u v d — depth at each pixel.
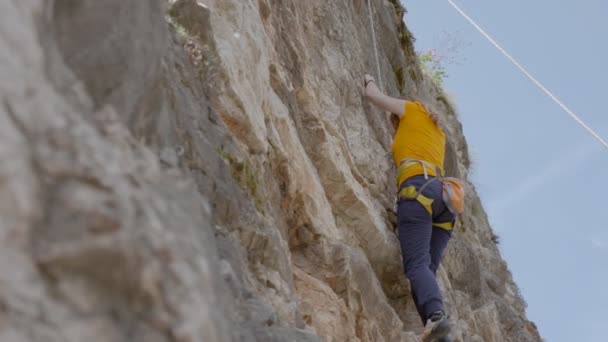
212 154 3.34
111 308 1.31
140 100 2.28
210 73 3.82
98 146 1.46
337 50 6.14
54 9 1.91
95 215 1.35
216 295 1.62
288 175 4.41
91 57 2.02
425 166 5.29
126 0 2.16
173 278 1.38
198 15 3.89
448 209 5.35
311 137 5.10
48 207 1.33
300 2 5.84
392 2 8.88
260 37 4.57
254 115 4.11
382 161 5.99
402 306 5.48
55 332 1.23
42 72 1.49
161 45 2.42
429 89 10.01
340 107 5.80
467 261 7.08
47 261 1.29
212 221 3.13
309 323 3.99
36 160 1.34
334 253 4.46
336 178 5.09
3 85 1.35
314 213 4.57
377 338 4.61
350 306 4.39
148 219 1.43
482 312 6.98
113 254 1.33
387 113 6.62
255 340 2.56
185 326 1.34
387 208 5.78
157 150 2.41
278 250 3.61
